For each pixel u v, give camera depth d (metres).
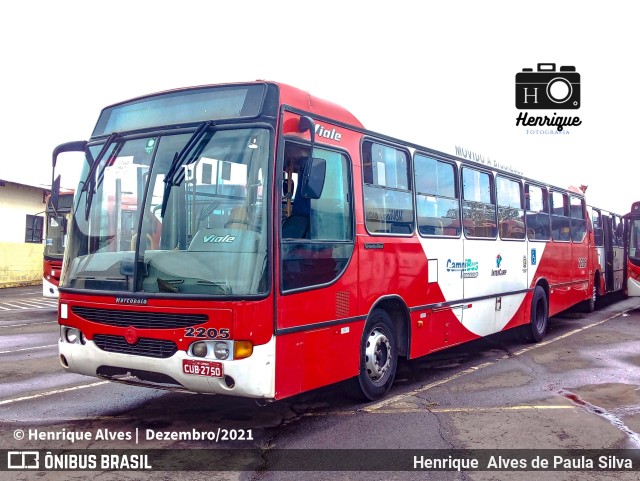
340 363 6.19
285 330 5.36
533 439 5.66
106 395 7.14
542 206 12.01
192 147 5.59
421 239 7.75
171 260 5.41
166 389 5.46
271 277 5.22
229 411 6.54
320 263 5.90
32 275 28.27
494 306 9.73
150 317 5.38
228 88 5.75
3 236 26.95
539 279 11.57
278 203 5.37
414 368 8.96
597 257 16.70
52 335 12.27
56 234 16.19
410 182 7.64
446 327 8.32
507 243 10.25
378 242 6.86
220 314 5.10
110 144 6.16
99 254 5.88
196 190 5.51
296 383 5.51
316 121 6.06
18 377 8.11
